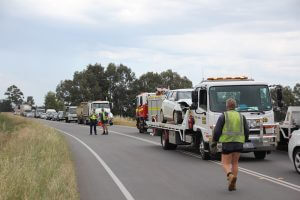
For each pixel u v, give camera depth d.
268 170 13.61
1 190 9.34
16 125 49.84
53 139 22.45
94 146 23.27
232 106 10.77
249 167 14.28
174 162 16.05
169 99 21.41
